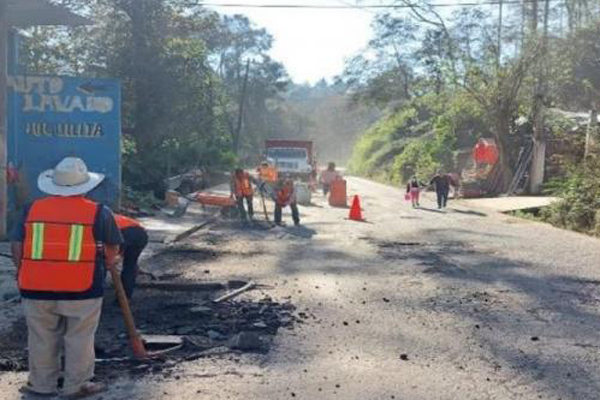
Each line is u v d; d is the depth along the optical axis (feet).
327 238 55.62
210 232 58.80
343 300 31.37
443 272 39.60
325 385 19.93
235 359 22.17
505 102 122.11
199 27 115.03
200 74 111.65
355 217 72.59
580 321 28.22
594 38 134.82
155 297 31.24
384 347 23.93
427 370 21.47
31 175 56.85
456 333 25.93
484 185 122.31
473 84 124.16
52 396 18.40
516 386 20.12
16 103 56.49
